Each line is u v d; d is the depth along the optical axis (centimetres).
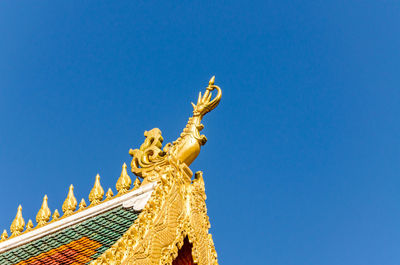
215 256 1975
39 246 1892
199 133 1986
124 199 1919
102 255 1530
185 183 1908
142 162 1961
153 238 1652
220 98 2042
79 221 1925
